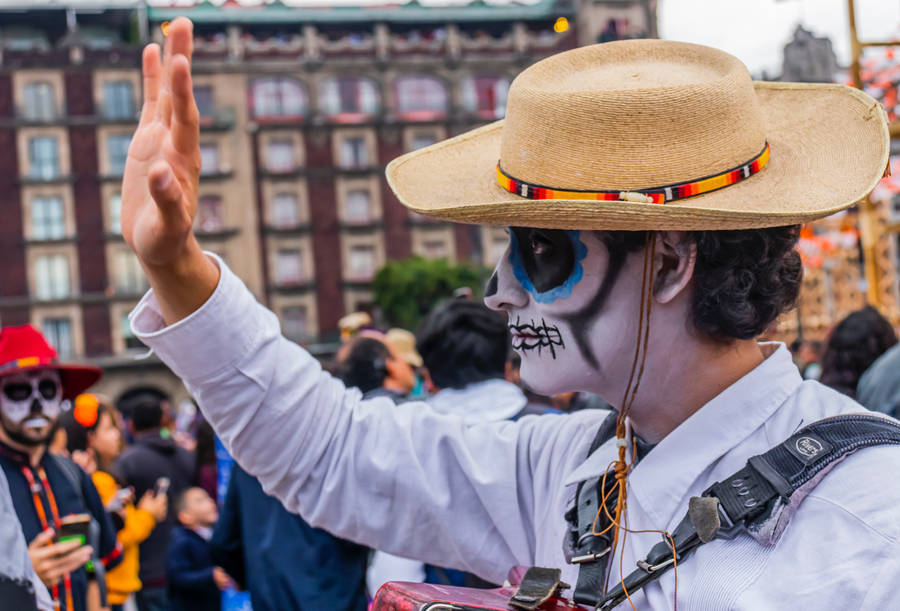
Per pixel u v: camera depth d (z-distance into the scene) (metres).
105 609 3.76
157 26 42.72
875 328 3.71
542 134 1.25
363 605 3.09
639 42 1.37
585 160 1.21
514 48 44.84
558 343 1.29
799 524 1.11
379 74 43.81
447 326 3.00
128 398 39.28
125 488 5.60
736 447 1.23
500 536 1.52
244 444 1.49
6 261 39.25
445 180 1.50
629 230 1.23
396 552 1.54
